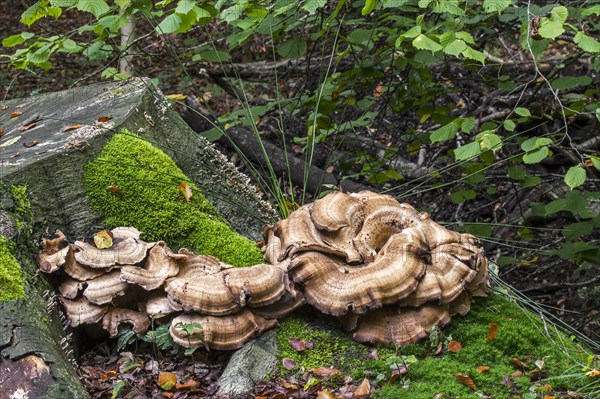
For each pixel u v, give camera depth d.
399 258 2.47
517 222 3.74
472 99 4.01
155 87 2.96
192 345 2.40
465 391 2.38
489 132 2.72
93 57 3.07
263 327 2.45
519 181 3.25
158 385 2.38
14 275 2.38
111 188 2.63
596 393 2.38
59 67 6.11
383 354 2.45
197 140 2.97
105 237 2.50
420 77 3.33
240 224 2.91
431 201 3.88
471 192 3.27
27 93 5.59
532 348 2.52
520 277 3.70
